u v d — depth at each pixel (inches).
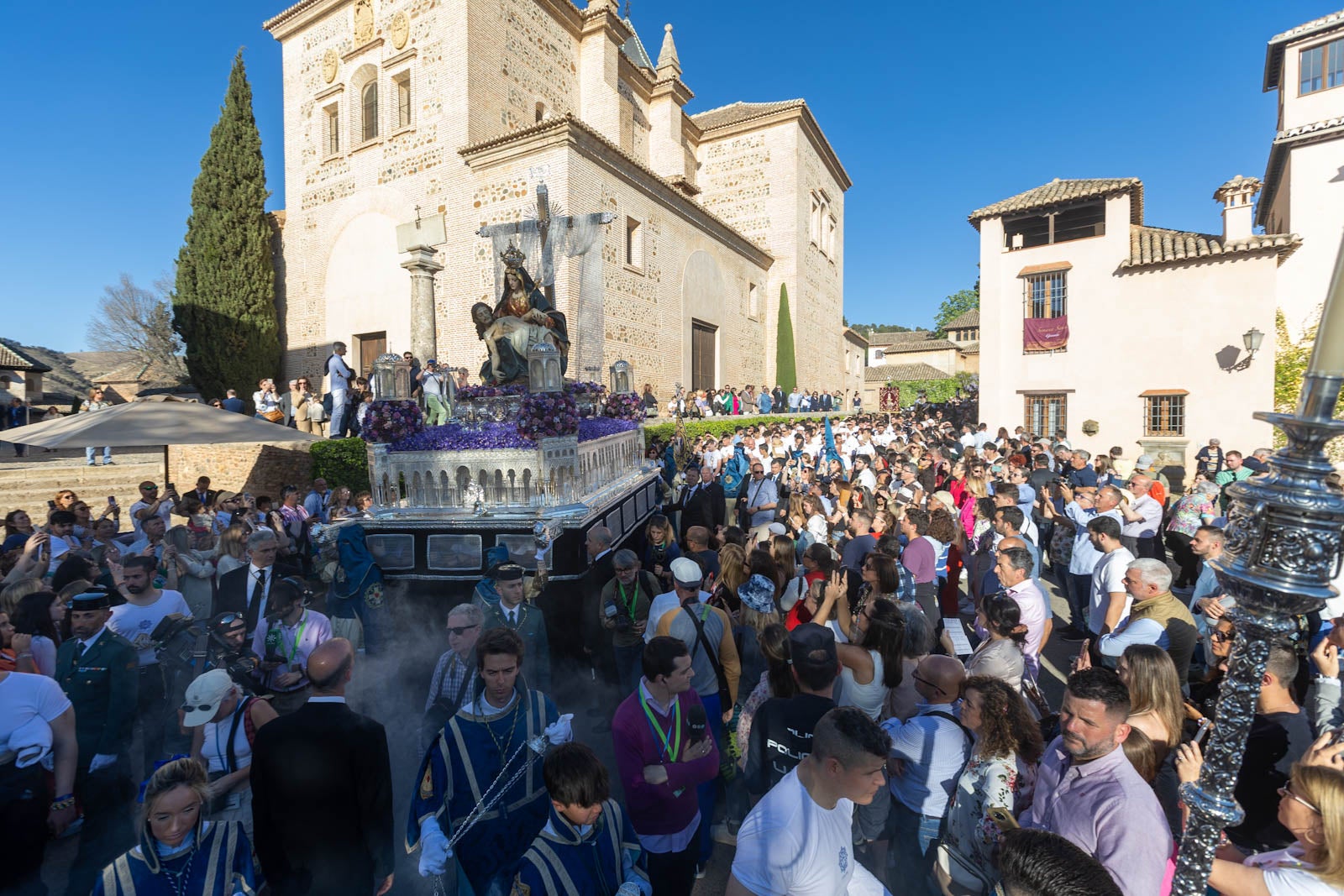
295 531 359.3
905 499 384.8
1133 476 345.1
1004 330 908.6
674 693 131.0
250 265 928.9
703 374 1119.0
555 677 249.1
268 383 698.2
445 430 285.0
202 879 106.8
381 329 877.2
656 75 1214.3
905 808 134.4
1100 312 837.2
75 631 173.9
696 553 259.4
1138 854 94.4
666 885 133.3
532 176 679.1
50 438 285.3
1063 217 901.2
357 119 898.1
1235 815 57.2
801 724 132.5
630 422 422.6
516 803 124.7
